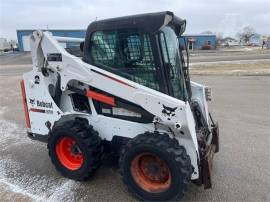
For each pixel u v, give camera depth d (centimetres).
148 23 347
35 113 473
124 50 372
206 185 355
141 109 378
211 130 454
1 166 479
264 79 1430
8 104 984
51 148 431
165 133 363
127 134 398
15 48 5859
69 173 421
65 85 416
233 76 1573
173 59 386
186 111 334
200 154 359
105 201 371
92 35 388
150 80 366
